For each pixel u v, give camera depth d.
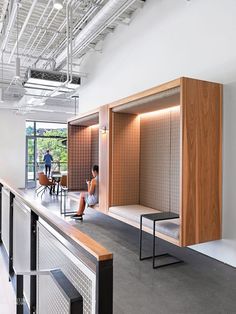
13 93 9.79
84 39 5.37
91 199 5.43
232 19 3.47
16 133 10.77
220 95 3.54
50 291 1.45
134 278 3.17
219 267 3.48
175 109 4.36
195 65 4.00
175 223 3.62
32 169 11.57
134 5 5.14
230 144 3.50
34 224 2.05
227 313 2.49
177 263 3.62
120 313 2.48
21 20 5.41
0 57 7.08
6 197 3.71
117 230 5.10
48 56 7.09
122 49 5.77
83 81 7.51
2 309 2.67
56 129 12.07
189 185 3.27
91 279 1.07
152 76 4.87
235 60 3.44
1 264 3.68
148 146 4.99
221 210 3.56
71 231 1.31
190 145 3.28
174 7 4.38
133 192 5.13
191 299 2.73
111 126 4.91
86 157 7.25
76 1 4.54
